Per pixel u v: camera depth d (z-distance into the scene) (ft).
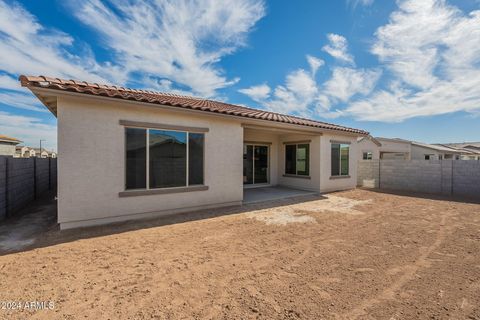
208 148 25.29
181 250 14.73
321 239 17.12
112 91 19.22
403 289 10.47
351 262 13.26
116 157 19.77
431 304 9.37
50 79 17.54
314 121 42.37
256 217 23.15
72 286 10.43
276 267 12.57
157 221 20.85
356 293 10.12
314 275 11.71
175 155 23.04
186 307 9.04
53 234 17.16
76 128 18.10
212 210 25.40
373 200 33.01
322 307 9.10
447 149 104.68
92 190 18.84
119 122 19.77
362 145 89.25
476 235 18.08
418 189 41.63
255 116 27.20
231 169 27.27
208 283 10.85
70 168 17.94
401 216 24.06
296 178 41.04
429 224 21.13
